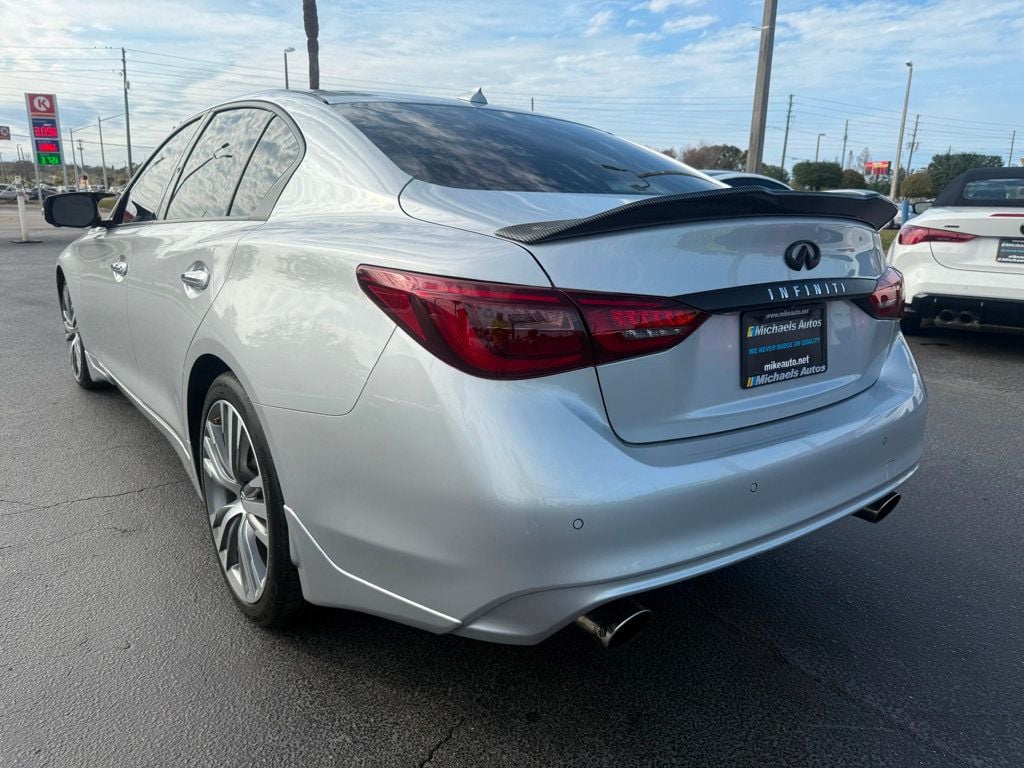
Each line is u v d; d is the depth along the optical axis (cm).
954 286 598
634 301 168
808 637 240
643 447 173
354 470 176
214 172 290
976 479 367
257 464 212
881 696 212
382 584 178
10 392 486
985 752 192
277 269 204
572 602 159
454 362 160
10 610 243
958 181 686
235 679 212
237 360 209
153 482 345
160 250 287
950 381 557
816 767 186
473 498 156
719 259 182
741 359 190
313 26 1920
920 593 266
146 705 202
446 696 208
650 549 165
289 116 262
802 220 197
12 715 197
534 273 162
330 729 195
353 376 175
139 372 326
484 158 240
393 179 218
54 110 1798
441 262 167
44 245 1634
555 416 160
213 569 271
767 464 183
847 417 213
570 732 196
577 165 255
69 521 305
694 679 218
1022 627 246
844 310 219
